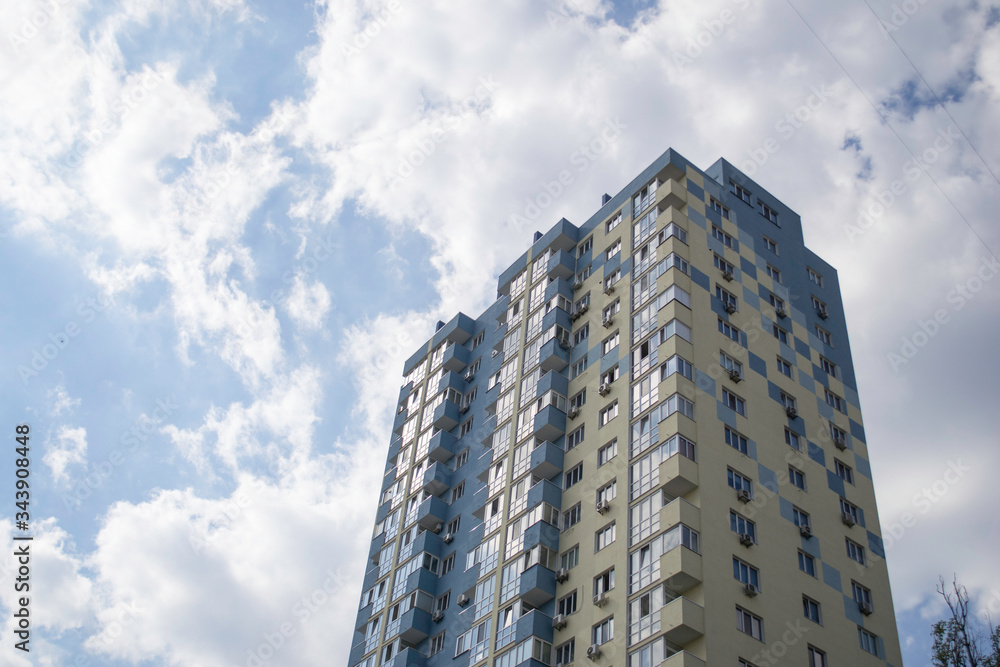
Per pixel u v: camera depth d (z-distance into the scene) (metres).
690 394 47.44
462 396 68.06
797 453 50.47
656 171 58.56
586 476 50.00
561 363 56.84
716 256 55.16
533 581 47.09
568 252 63.44
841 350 59.31
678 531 42.00
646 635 40.53
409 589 57.31
